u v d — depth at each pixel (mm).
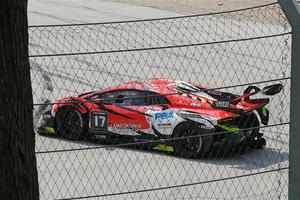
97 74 61844
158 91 39531
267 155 36031
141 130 38781
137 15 105125
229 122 35938
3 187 13398
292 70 17609
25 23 13406
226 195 28875
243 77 59594
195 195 29125
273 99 44875
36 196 14016
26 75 13500
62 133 38188
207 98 38406
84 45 69000
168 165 34281
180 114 37312
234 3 108750
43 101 46562
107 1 118438
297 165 17781
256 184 30109
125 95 40094
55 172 32938
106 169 33594
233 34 71562
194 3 112125
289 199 17969
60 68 61188
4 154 13297
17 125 13359
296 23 17391
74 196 29719
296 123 17703
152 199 28953
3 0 12945
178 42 72562
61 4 114562
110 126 39438
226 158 35094
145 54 69375
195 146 35438
